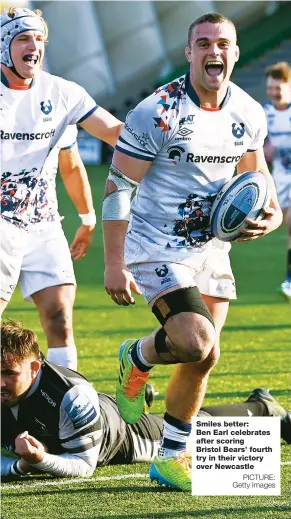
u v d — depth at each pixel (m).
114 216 11.42
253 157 12.05
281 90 31.86
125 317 24.03
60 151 15.09
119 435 12.53
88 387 11.99
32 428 11.89
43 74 13.60
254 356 19.30
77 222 42.19
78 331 22.14
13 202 13.82
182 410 11.49
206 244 11.83
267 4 79.19
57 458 11.73
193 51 11.16
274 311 24.69
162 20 85.31
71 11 84.75
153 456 12.88
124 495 11.14
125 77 86.06
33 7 84.62
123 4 85.31
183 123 11.21
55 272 14.33
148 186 11.64
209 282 11.94
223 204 11.45
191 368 11.45
